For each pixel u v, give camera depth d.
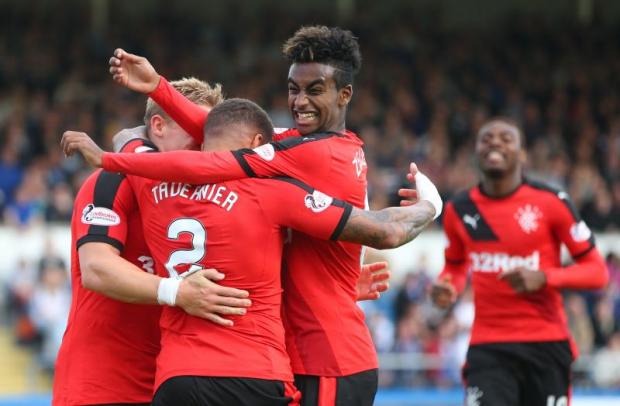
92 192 11.88
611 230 42.41
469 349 18.45
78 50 51.94
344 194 11.76
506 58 59.53
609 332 35.50
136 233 12.05
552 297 18.06
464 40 60.34
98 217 11.70
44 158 41.25
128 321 12.34
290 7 61.31
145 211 11.52
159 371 11.16
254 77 52.97
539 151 47.34
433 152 46.69
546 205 18.39
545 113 55.78
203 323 11.02
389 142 46.56
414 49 58.31
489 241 18.53
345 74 12.05
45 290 33.53
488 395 17.70
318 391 11.65
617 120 55.38
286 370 11.21
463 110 53.19
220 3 59.97
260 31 57.56
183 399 10.87
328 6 61.88
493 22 63.72
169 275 11.31
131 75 11.90
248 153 11.20
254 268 11.12
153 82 11.95
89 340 12.34
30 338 33.41
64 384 12.38
